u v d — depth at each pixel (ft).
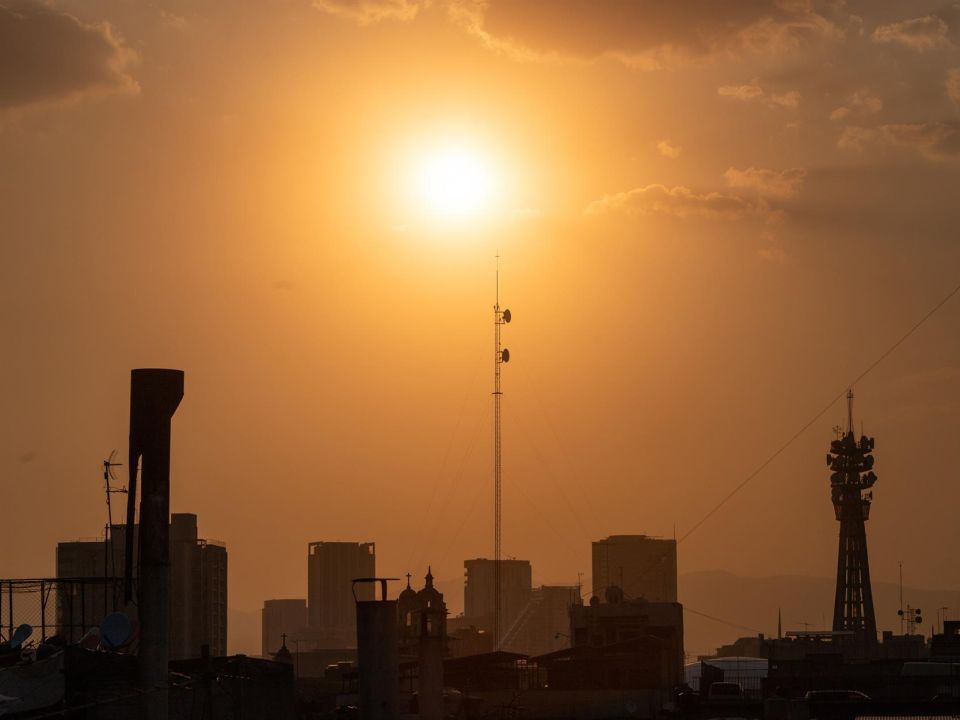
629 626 648.38
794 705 352.69
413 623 562.25
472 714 445.37
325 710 408.67
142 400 207.21
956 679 502.79
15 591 253.85
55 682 227.61
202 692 244.42
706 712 447.42
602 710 515.91
